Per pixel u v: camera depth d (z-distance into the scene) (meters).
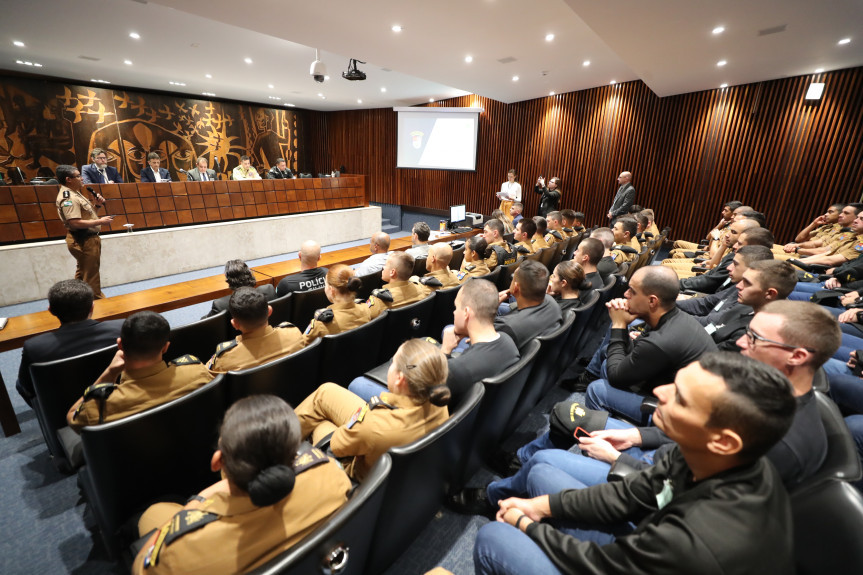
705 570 0.65
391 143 10.62
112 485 1.17
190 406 1.27
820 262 3.54
